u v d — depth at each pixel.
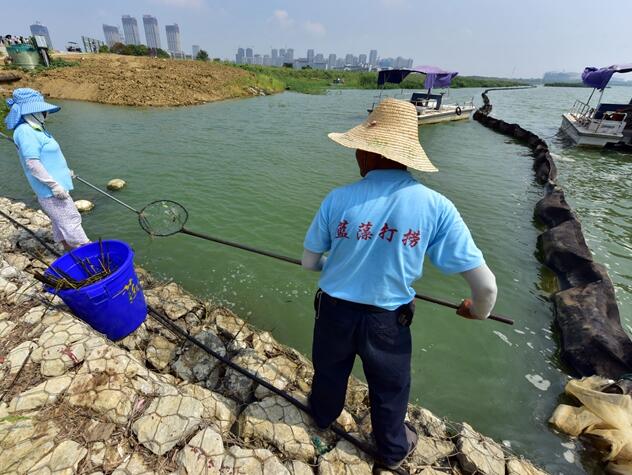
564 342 3.79
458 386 3.34
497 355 3.70
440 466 2.31
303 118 18.05
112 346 2.48
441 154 12.35
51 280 2.83
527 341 3.92
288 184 8.25
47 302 3.01
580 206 7.62
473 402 3.19
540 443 2.85
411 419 2.66
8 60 22.00
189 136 12.58
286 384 2.68
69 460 1.82
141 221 3.67
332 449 2.20
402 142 1.46
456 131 17.05
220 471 1.89
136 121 14.55
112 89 19.56
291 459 2.13
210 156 10.23
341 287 1.58
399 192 1.41
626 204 7.80
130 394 2.18
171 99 20.12
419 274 1.53
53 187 3.55
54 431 1.94
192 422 2.07
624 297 4.62
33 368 2.31
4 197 6.55
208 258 5.03
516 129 15.73
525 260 5.56
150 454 1.92
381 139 1.46
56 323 2.64
